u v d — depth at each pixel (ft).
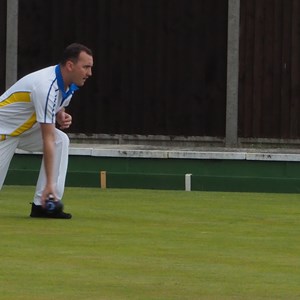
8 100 71.51
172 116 109.40
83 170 96.63
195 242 63.77
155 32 109.09
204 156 96.07
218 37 108.27
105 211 76.89
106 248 61.05
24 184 95.35
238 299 49.29
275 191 92.79
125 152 96.48
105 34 109.70
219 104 108.58
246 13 107.34
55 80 70.18
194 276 53.98
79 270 54.85
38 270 54.70
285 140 107.86
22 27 110.32
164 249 61.16
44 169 71.56
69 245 61.72
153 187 93.97
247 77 107.55
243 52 107.55
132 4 109.29
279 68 107.45
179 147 108.68
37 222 70.44
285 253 60.70
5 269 54.85
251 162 95.61
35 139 72.90
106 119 110.32
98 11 109.70
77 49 70.13
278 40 107.34
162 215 75.31
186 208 79.51
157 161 96.63
